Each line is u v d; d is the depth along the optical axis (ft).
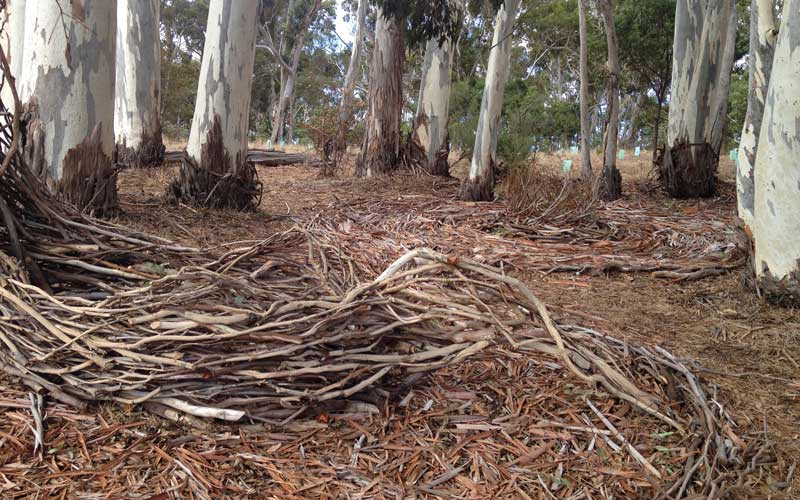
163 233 20.95
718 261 21.91
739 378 12.32
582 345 11.01
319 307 9.21
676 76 38.75
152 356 8.50
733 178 48.37
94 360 8.66
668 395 10.50
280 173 49.08
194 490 7.57
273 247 12.02
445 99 46.32
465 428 9.44
